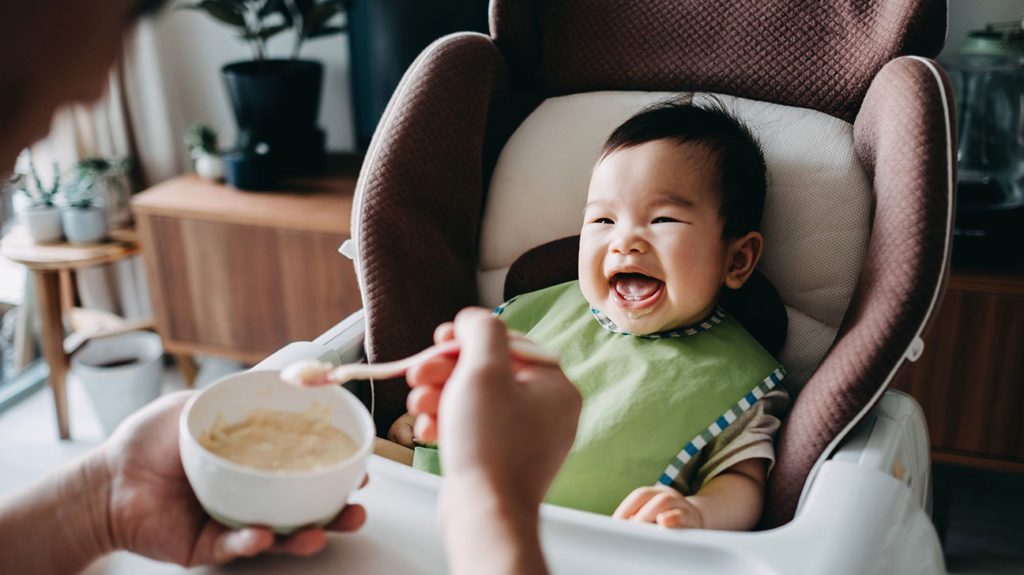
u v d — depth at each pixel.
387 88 2.09
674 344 0.97
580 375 0.98
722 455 0.90
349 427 0.65
